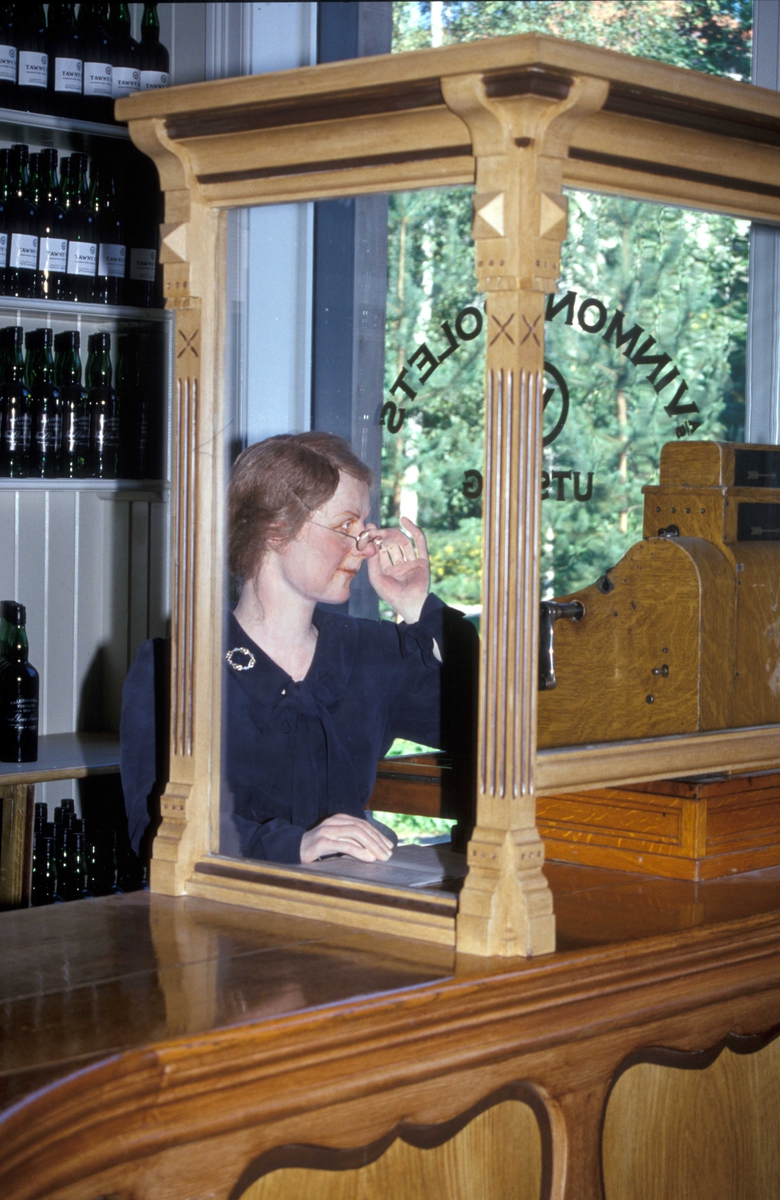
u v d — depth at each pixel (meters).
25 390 3.03
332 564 1.34
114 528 3.37
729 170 1.38
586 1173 1.25
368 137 1.25
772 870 1.56
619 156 1.26
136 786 1.61
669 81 1.22
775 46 2.20
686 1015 1.33
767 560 1.53
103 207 3.13
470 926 1.20
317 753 1.37
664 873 1.50
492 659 1.20
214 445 1.40
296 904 1.34
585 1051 1.24
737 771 1.53
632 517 1.36
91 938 1.26
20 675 2.94
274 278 1.36
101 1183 0.94
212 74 3.21
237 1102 1.01
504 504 1.19
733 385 1.49
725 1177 1.39
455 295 1.24
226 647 1.42
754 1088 1.42
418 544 1.27
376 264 1.29
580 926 1.28
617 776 1.33
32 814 2.79
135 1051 0.95
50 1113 0.88
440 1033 1.10
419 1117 1.12
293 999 1.07
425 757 1.30
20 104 2.98
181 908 1.38
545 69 1.11
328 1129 1.07
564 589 1.28
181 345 1.42
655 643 1.39
